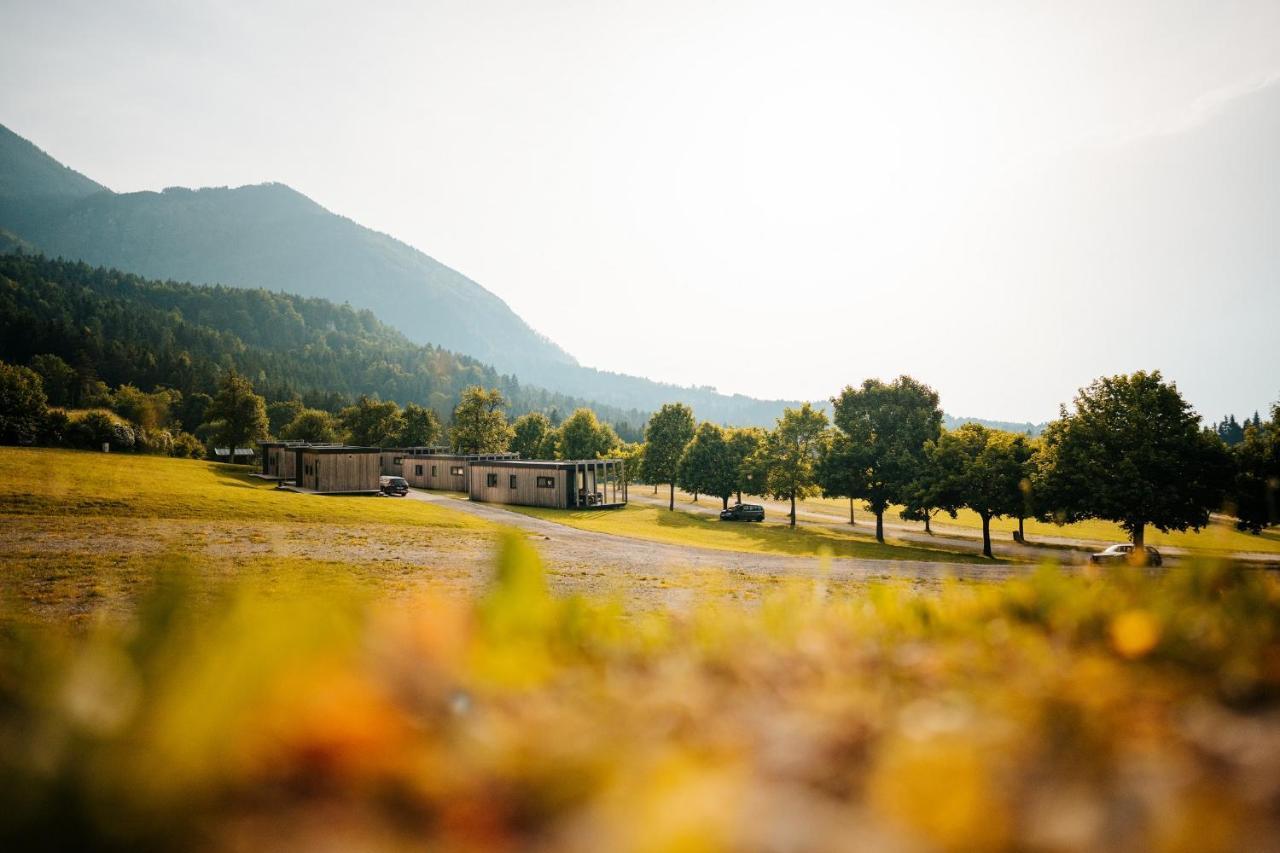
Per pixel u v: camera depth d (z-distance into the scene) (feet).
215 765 2.27
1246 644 6.22
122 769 2.16
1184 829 2.60
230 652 2.45
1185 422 130.31
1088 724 4.20
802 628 7.60
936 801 2.51
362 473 190.80
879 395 186.19
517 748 2.88
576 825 2.22
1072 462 136.46
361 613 3.83
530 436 391.45
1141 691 5.17
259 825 2.22
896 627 8.06
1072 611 7.95
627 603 51.31
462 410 334.24
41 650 2.45
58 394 483.10
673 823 1.94
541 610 5.32
